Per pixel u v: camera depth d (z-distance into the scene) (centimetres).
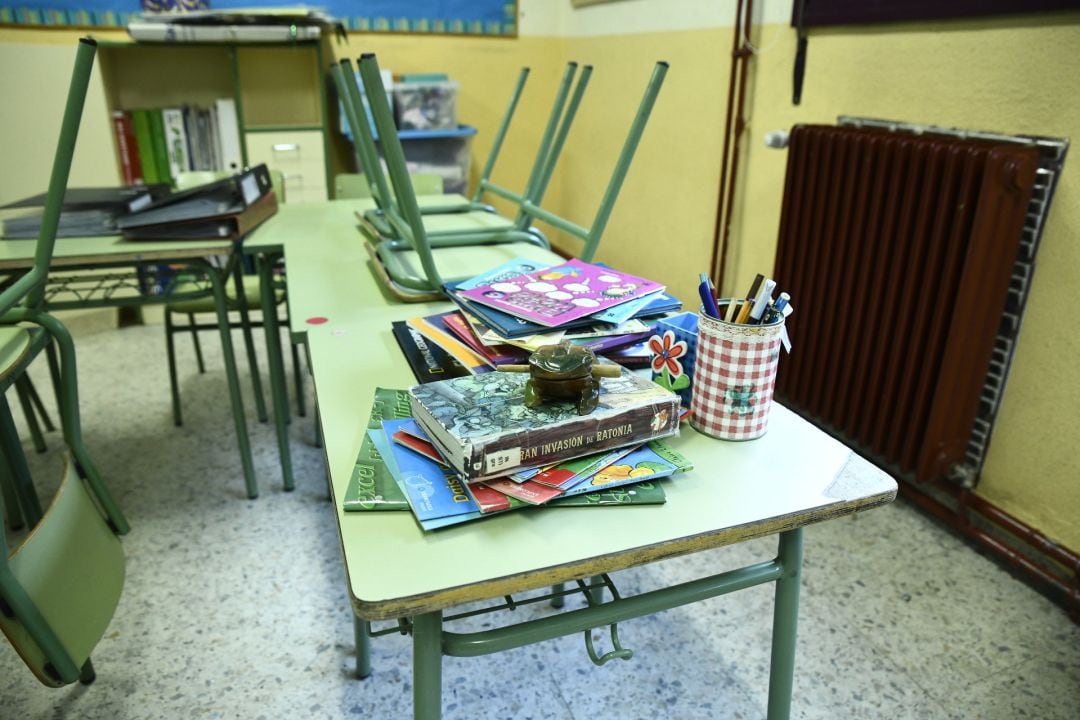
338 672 147
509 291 116
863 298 192
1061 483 167
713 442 87
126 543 185
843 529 192
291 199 345
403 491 74
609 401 80
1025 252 167
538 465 75
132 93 343
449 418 76
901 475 207
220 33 302
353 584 62
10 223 174
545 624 77
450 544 68
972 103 176
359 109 168
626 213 362
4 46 298
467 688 143
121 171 331
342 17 364
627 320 106
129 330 336
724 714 138
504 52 402
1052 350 165
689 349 91
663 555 69
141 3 328
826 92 223
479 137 412
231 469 220
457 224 201
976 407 178
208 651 151
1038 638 155
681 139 307
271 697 140
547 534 70
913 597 167
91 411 257
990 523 184
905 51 193
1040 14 157
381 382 102
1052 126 158
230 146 336
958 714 136
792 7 231
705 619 161
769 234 256
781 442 88
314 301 138
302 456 228
